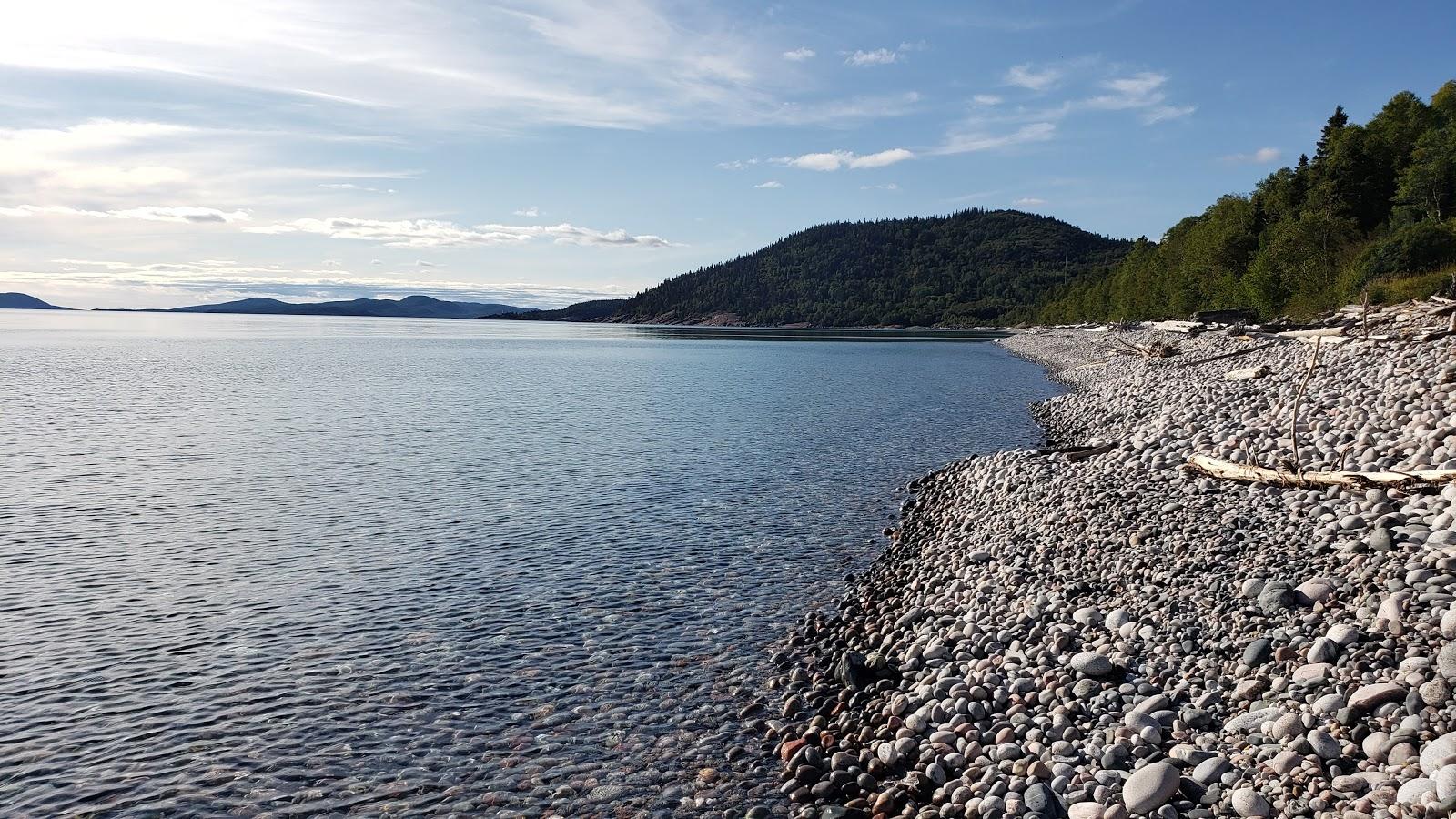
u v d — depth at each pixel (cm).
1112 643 1020
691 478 2469
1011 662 1030
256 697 1055
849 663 1095
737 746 934
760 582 1520
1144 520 1496
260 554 1670
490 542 1769
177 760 907
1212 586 1118
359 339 15500
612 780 872
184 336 16238
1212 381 3359
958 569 1465
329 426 3625
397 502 2138
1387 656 815
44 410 4103
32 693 1056
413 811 819
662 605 1400
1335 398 2316
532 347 12950
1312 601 992
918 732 907
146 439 3225
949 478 2369
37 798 834
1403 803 600
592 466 2656
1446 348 2652
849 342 14938
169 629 1275
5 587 1455
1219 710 833
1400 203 8694
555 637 1259
